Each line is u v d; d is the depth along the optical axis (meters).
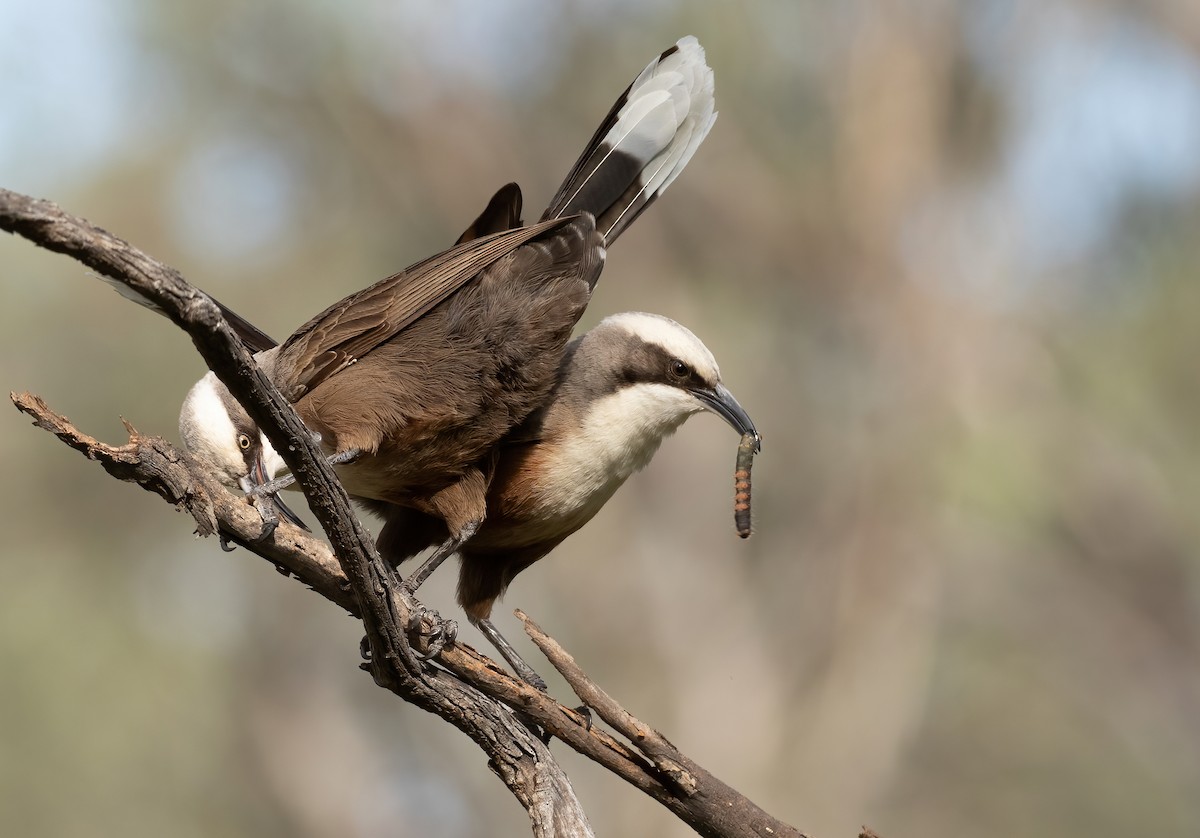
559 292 5.46
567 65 16.16
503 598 6.08
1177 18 15.43
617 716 4.80
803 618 16.56
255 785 20.25
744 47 15.70
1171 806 16.92
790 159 16.22
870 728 16.20
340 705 21.06
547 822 4.76
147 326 17.31
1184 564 16.33
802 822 15.94
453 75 16.41
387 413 5.23
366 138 16.48
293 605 21.03
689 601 16.66
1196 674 16.62
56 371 17.47
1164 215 15.90
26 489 18.52
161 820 18.94
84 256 3.48
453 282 5.41
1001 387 15.97
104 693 18.70
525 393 5.48
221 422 5.90
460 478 5.52
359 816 20.55
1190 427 16.09
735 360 16.27
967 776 17.19
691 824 4.90
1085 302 16.22
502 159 16.58
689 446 16.69
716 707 16.33
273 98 16.19
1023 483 15.73
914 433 16.03
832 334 16.55
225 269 17.11
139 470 4.46
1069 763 17.16
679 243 16.31
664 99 6.43
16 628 18.34
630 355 5.89
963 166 16.22
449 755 21.17
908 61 15.97
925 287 16.05
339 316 5.37
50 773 18.20
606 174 6.38
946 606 16.80
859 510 16.30
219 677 20.30
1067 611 16.72
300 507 11.38
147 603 19.83
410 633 4.80
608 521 16.84
